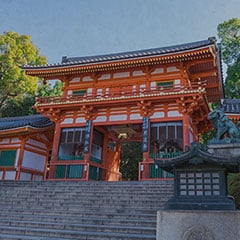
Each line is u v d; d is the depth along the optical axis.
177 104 18.98
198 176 6.37
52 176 19.92
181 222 5.85
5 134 22.23
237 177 9.94
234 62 32.06
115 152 25.42
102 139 22.61
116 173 24.94
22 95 38.69
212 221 5.68
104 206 11.23
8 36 35.31
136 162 34.44
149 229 8.41
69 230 9.05
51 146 25.95
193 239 5.68
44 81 24.41
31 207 11.94
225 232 5.54
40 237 8.55
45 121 23.48
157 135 18.89
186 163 6.43
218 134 14.64
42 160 24.59
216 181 6.20
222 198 5.98
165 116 19.02
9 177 21.73
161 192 11.93
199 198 6.13
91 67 21.47
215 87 23.27
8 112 39.09
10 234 9.10
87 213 10.49
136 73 21.66
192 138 20.11
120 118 20.27
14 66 34.34
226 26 33.00
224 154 13.75
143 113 19.47
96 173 20.75
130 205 11.02
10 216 10.88
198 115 21.31
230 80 30.17
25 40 36.72
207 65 20.75
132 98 19.11
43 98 21.64
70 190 13.41
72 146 21.36
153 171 17.78
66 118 21.62
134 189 12.65
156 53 19.36
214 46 17.70
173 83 20.25
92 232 8.64
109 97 19.67
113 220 9.48
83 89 22.83
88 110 20.61
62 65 21.86
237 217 5.59
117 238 8.00
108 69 21.62
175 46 23.81
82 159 19.91
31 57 36.12
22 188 14.28
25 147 22.58
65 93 23.19
